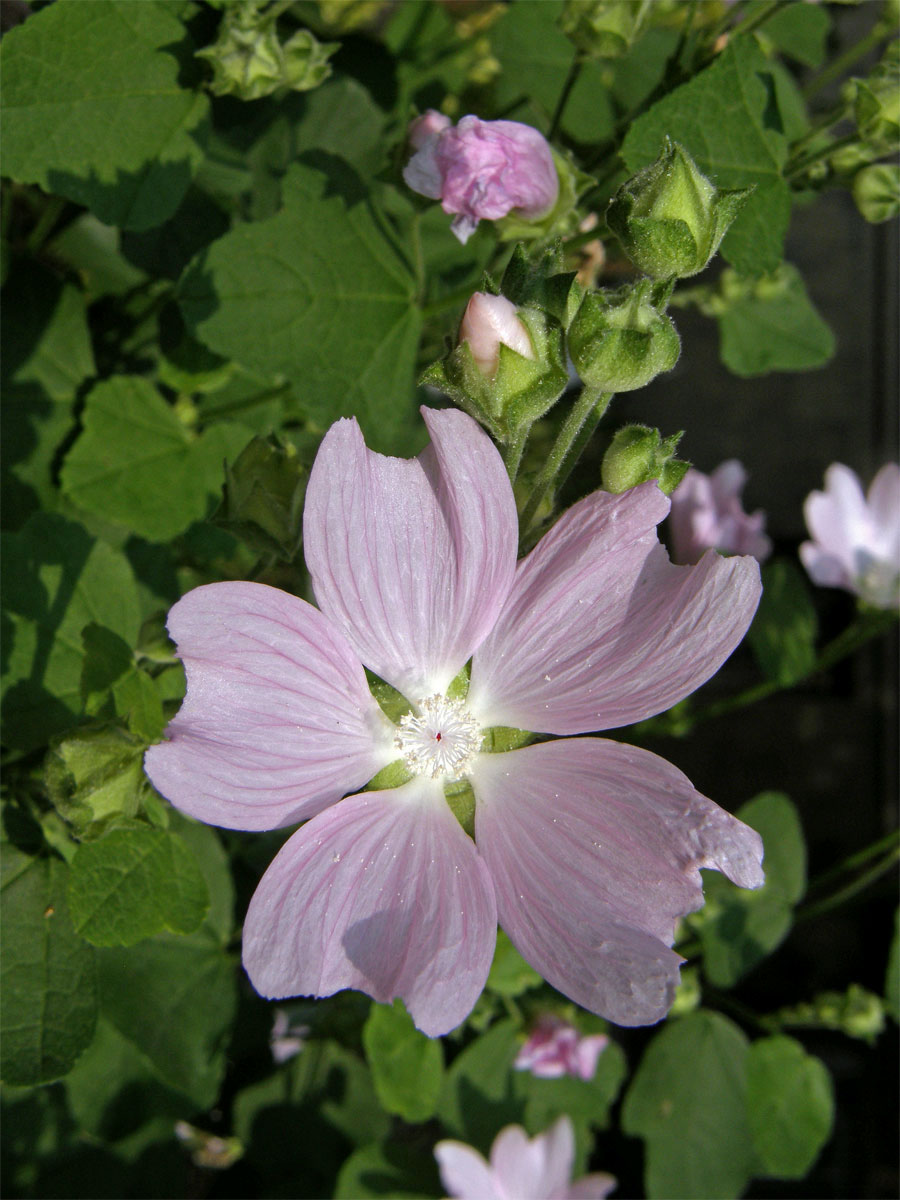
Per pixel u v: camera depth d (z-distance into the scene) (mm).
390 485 130
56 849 157
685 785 126
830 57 351
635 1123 262
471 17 243
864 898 286
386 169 199
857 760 405
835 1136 394
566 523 134
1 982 149
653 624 131
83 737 135
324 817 126
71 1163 228
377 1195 249
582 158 235
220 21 181
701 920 243
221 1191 276
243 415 223
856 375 414
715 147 187
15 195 207
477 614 136
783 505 409
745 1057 262
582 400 132
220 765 120
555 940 129
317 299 195
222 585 118
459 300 202
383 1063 214
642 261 134
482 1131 247
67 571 167
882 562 271
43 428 203
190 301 191
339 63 238
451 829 139
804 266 409
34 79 171
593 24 190
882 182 193
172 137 179
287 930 120
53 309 204
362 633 134
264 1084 254
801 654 250
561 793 135
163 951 191
